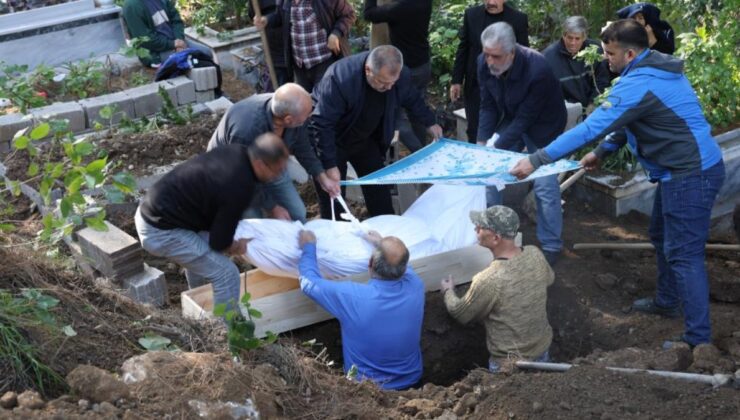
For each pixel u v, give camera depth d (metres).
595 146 7.22
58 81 9.05
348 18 7.80
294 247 5.14
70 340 3.87
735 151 7.31
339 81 5.73
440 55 8.94
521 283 4.97
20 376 3.51
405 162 5.89
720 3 7.71
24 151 6.91
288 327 5.38
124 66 9.43
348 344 4.96
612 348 5.54
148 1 9.22
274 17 7.77
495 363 5.09
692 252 5.06
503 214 5.04
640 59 4.87
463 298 5.12
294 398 3.97
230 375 3.64
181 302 5.51
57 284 4.32
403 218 5.79
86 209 5.86
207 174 4.49
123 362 3.80
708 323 5.09
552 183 6.18
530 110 6.02
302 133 5.50
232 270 4.88
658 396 4.14
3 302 3.71
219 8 10.25
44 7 9.95
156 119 7.62
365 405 4.11
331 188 5.69
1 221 5.19
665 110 4.83
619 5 9.25
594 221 7.05
